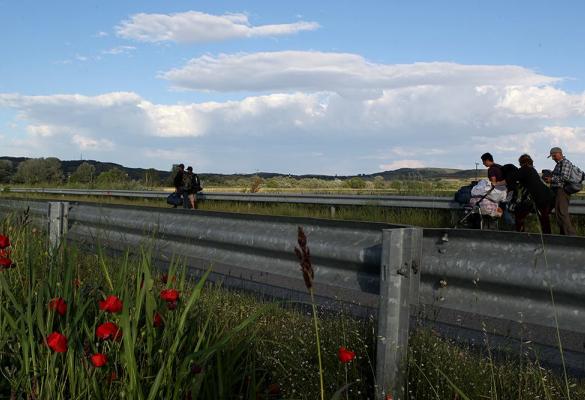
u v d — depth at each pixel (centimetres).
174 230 592
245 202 2334
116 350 324
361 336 403
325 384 370
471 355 428
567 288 299
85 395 313
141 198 2945
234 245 516
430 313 422
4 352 339
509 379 381
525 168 1245
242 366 373
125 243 621
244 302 523
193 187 2277
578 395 371
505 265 320
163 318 337
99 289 396
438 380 355
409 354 349
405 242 334
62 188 3388
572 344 526
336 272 410
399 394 331
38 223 709
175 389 299
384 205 1758
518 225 1273
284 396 367
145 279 345
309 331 432
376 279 379
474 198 1292
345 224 401
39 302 335
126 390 302
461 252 337
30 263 418
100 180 3306
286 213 1959
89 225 728
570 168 1221
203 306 451
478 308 331
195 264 765
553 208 1248
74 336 323
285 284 687
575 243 299
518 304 318
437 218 1591
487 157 1291
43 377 318
